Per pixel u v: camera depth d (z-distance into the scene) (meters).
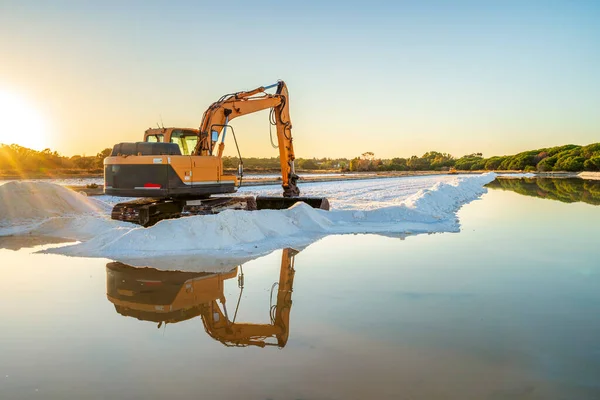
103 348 4.74
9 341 4.93
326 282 7.30
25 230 12.05
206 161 12.08
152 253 9.37
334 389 3.82
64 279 7.48
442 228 12.91
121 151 11.73
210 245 9.88
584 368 4.21
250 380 3.99
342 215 14.13
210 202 12.99
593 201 22.06
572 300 6.31
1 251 9.66
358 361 4.37
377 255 9.39
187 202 12.57
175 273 7.88
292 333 5.11
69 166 53.47
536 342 4.82
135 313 5.87
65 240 11.00
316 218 13.05
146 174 11.41
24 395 3.76
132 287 7.06
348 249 10.04
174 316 5.77
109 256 9.12
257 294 6.70
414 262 8.72
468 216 15.93
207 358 4.48
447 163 97.31
